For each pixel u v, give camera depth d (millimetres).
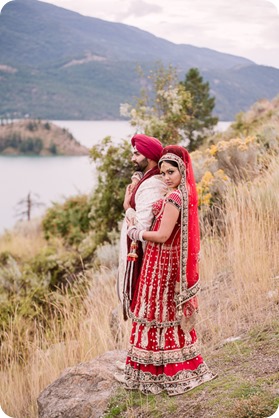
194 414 3377
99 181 9883
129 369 3717
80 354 5348
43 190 42844
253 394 3404
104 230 9852
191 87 20156
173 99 10445
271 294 4758
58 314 7277
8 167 57500
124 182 9711
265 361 3783
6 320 7191
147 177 3568
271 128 9094
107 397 3756
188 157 3477
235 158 7469
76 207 12398
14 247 13773
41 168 57156
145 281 3557
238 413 3273
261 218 5723
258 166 7438
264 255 5148
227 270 5637
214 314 4887
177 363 3586
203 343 4547
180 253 3465
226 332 4477
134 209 3607
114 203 9805
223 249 6172
